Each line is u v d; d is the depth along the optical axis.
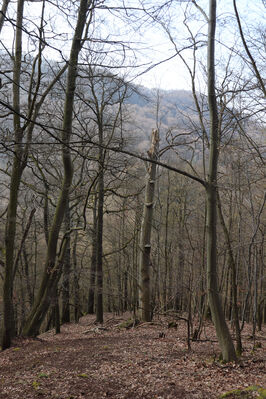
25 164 11.33
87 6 10.11
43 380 7.39
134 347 10.18
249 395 5.75
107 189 16.94
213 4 7.19
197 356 8.60
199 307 10.18
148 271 15.48
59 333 15.64
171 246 16.83
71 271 16.27
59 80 12.27
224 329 7.40
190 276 10.30
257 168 8.25
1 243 12.79
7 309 11.41
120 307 23.48
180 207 20.92
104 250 22.05
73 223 17.33
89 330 14.59
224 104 7.88
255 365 7.39
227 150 7.90
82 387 6.89
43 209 16.53
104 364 8.38
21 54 11.42
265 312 21.73
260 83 7.19
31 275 19.72
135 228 18.06
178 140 13.88
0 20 10.27
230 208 13.04
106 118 17.23
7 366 8.88
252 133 9.00
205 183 7.21
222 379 6.74
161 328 13.78
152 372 7.54
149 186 15.57
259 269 12.50
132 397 6.32
